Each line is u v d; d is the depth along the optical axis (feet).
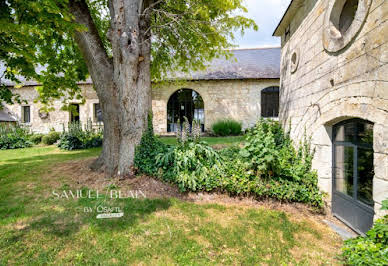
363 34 7.16
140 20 13.80
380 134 6.45
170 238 7.20
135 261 6.04
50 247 6.51
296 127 13.50
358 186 8.25
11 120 41.65
